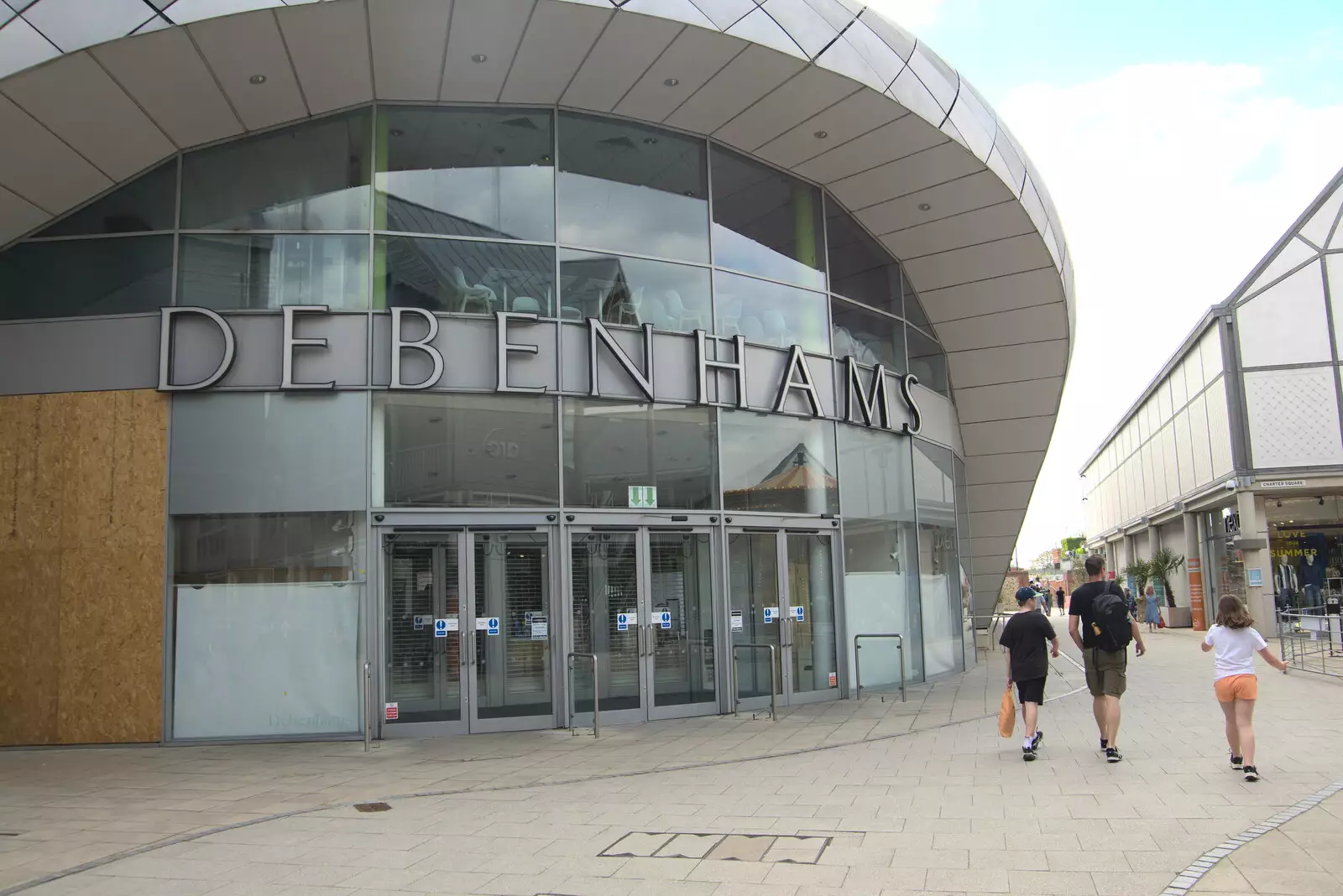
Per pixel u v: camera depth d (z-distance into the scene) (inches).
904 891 215.2
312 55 451.2
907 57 527.8
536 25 444.5
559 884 229.6
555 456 500.1
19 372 477.1
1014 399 824.3
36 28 399.9
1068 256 730.8
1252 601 1072.8
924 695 586.6
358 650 467.5
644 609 510.3
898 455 664.4
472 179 513.0
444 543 482.3
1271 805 279.4
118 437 471.5
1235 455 1085.1
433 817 302.2
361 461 475.5
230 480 470.9
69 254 484.4
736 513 543.5
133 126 457.1
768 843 259.3
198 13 408.2
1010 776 338.6
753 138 562.6
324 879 238.5
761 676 546.3
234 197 491.8
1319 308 1083.3
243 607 466.9
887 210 637.3
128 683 459.8
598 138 538.6
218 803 328.2
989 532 999.6
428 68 475.2
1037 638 373.1
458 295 499.5
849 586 595.8
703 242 559.2
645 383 520.4
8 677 459.2
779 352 577.6
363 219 495.8
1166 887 210.2
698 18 450.3
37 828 294.5
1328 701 506.9
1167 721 456.8
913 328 718.5
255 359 476.1
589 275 523.8
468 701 474.0
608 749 421.7
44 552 466.6
